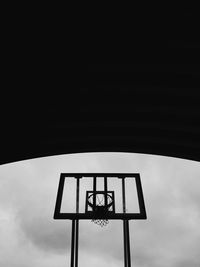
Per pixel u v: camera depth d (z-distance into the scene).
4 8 6.88
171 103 10.65
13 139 11.87
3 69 8.78
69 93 10.08
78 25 7.46
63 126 11.68
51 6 6.91
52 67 8.86
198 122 11.40
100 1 6.80
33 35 7.70
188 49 8.03
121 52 8.32
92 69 9.03
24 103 10.31
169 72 9.08
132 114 11.41
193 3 6.60
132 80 9.56
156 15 7.06
